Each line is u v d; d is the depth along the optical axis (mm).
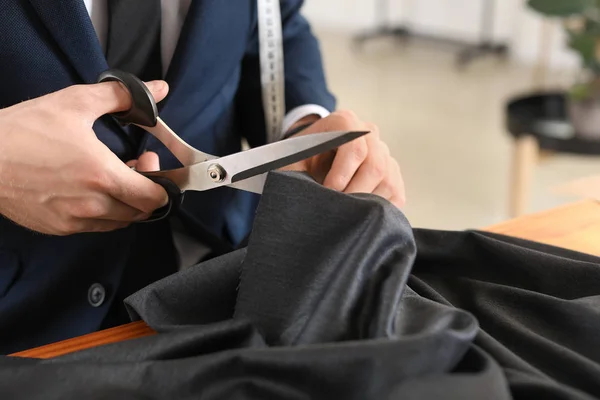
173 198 560
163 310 491
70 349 487
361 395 378
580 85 1664
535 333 455
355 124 646
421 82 2949
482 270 540
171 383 397
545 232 633
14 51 577
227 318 497
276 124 769
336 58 3305
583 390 410
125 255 659
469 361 411
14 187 517
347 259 434
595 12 1637
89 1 611
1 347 647
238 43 702
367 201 452
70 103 511
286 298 434
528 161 1713
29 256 642
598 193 696
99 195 517
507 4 3156
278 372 390
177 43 648
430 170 2186
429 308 444
